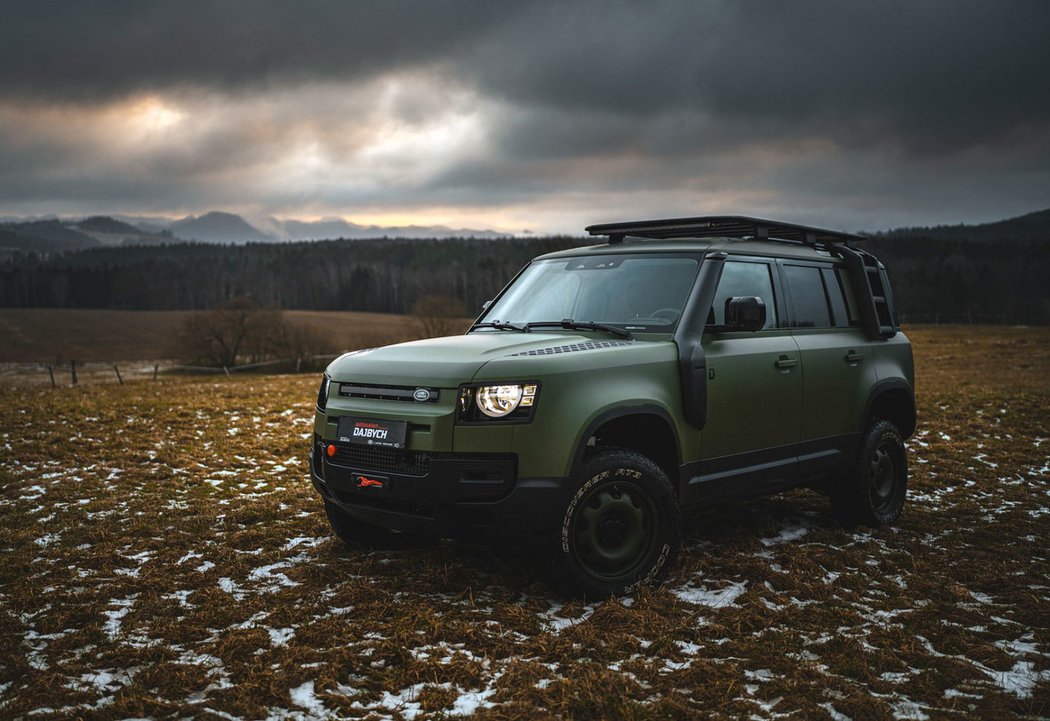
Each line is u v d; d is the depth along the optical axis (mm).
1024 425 11664
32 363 76812
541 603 4250
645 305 4949
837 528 5953
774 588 4555
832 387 5684
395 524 4277
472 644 3678
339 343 66562
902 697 3256
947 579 4754
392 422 4215
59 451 8938
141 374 56781
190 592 4496
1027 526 6066
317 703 3154
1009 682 3408
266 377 29688
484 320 5516
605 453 4305
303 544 5441
